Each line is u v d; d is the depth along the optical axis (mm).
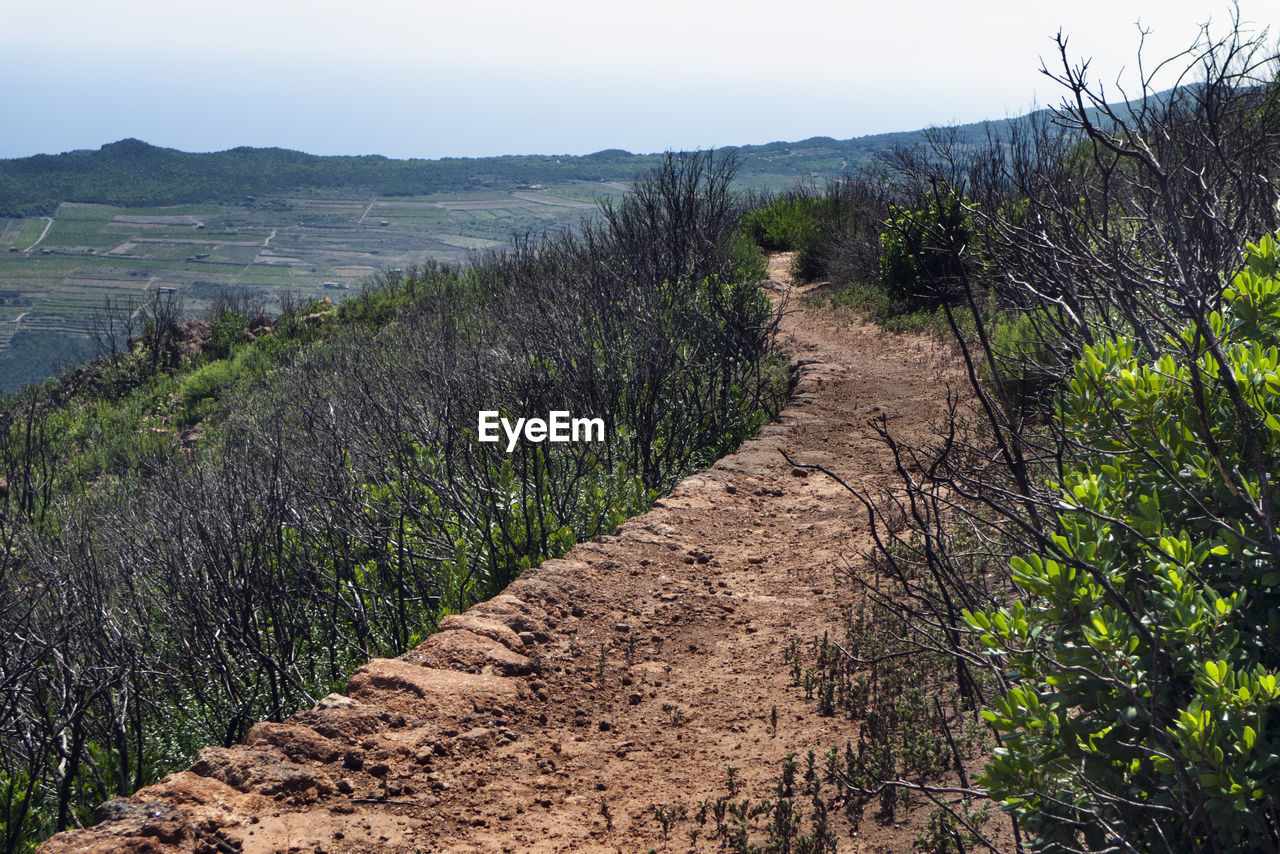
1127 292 2934
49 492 15141
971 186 12109
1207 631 2014
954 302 15070
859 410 10977
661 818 3484
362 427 10125
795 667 4848
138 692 6535
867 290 18672
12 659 6809
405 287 25438
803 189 28516
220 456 12055
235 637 6531
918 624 4859
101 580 7832
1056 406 2838
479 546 7250
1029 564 2238
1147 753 2061
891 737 4070
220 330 25984
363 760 3721
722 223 18844
